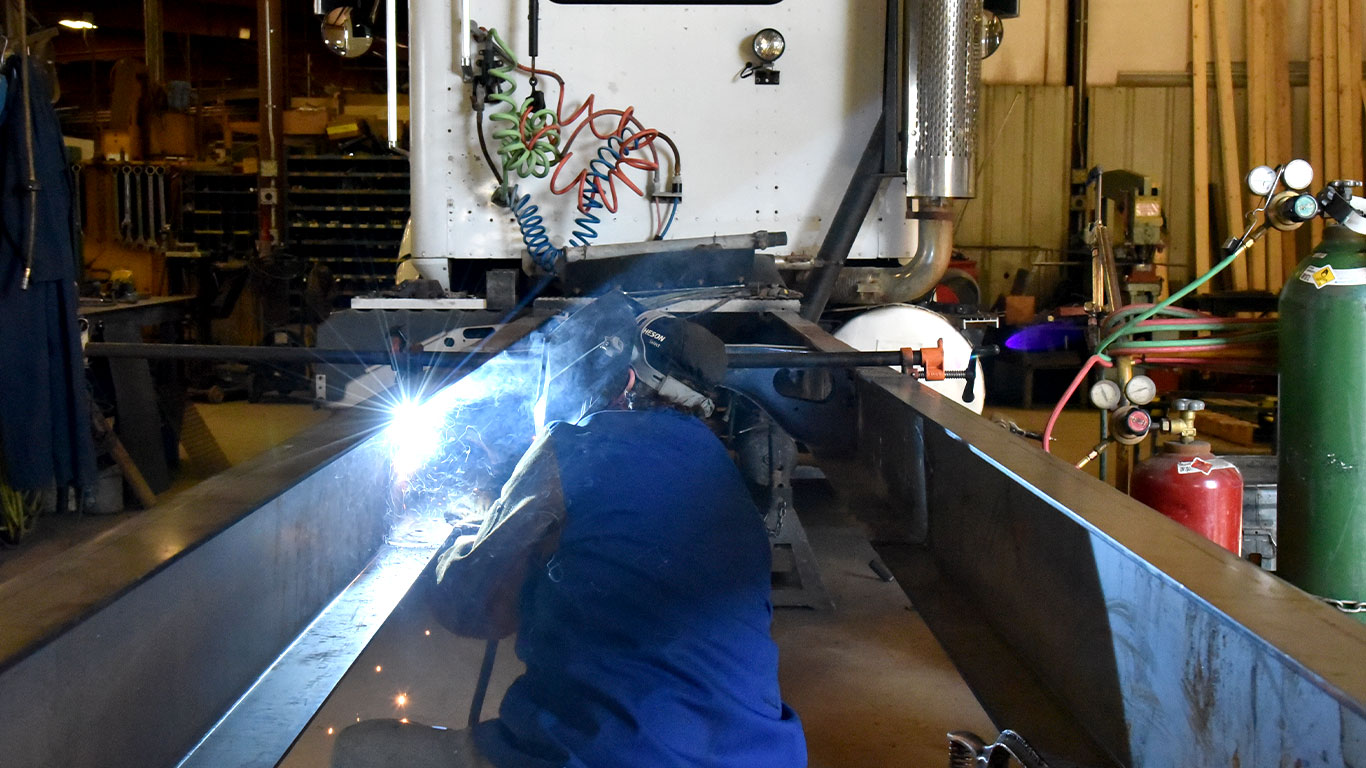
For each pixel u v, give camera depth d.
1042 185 10.55
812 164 4.31
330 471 2.43
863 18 4.26
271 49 9.72
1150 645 1.56
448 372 2.98
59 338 4.92
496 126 4.27
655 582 1.62
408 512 3.01
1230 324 4.00
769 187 4.31
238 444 7.29
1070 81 10.59
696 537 1.67
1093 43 10.55
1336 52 10.16
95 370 6.34
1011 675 2.01
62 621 1.34
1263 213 3.76
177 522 1.78
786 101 4.29
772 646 1.69
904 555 2.59
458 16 4.24
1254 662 1.28
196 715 1.75
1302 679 1.18
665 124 4.28
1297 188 3.62
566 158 4.28
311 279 9.18
